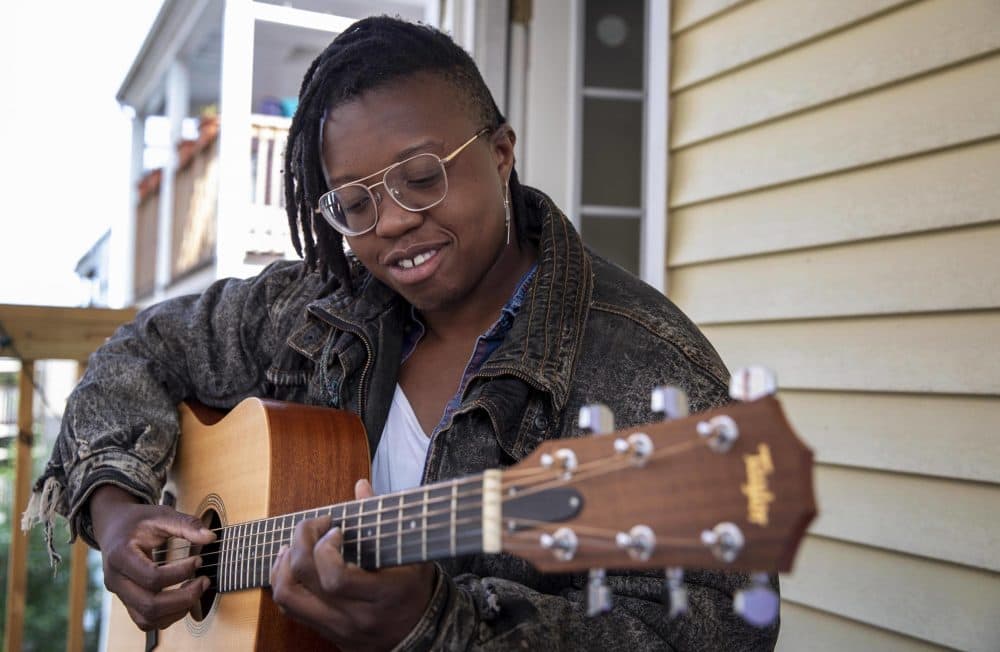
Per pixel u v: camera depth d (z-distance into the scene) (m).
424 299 1.29
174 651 1.55
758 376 0.78
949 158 1.79
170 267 9.69
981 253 1.73
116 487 1.59
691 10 2.39
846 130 1.99
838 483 1.98
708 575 1.11
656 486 0.84
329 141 1.27
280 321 1.63
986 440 1.70
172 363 1.73
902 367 1.86
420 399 1.39
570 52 3.03
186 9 7.69
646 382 1.21
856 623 1.93
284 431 1.38
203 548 1.46
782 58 2.14
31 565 5.11
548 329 1.25
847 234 1.98
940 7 1.80
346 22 3.09
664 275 2.45
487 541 0.94
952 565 1.76
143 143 10.87
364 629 1.03
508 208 1.34
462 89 1.28
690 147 2.40
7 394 7.54
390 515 1.03
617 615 1.10
